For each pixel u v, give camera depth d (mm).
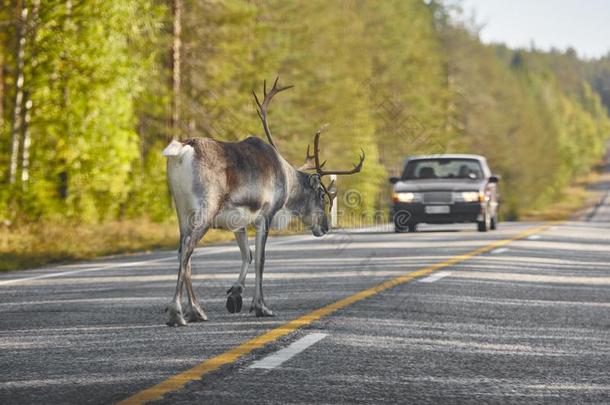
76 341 19594
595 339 20328
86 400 14492
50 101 61844
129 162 73688
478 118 185375
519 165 191000
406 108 154500
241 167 22297
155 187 77812
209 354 18078
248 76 96812
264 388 15359
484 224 60406
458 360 17844
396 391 15312
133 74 63562
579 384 16047
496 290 28531
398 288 28734
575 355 18531
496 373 16781
